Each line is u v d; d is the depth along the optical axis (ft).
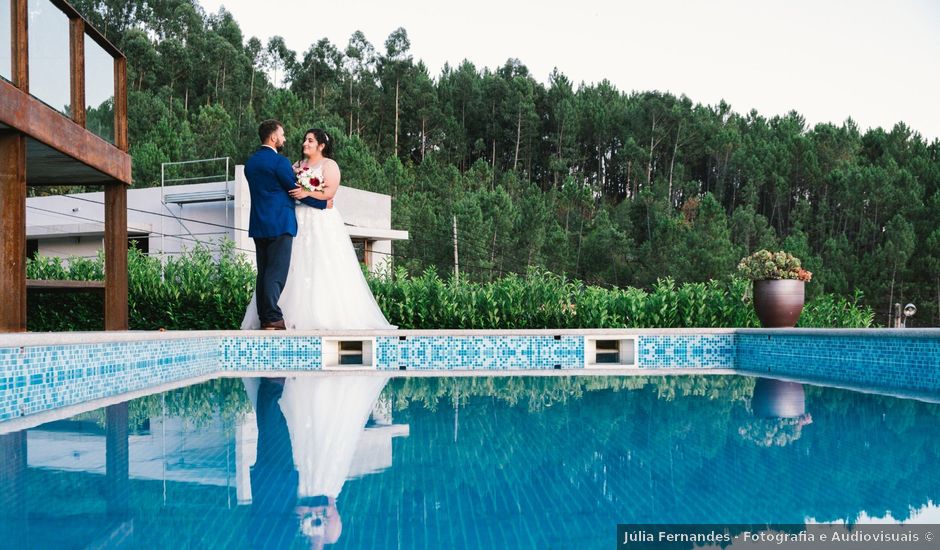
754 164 219.61
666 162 255.70
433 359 19.65
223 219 60.80
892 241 150.71
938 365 13.75
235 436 9.17
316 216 19.83
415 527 5.33
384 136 260.21
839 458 7.80
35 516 5.57
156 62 206.08
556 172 264.72
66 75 15.28
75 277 23.02
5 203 12.73
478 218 145.18
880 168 182.80
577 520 5.54
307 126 185.47
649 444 8.69
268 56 267.59
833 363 16.93
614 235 155.43
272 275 18.92
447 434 9.38
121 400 12.89
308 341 19.07
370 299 20.49
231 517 5.56
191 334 17.28
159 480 6.76
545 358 20.12
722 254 130.82
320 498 6.14
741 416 10.93
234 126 175.32
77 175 17.65
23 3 12.99
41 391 11.46
